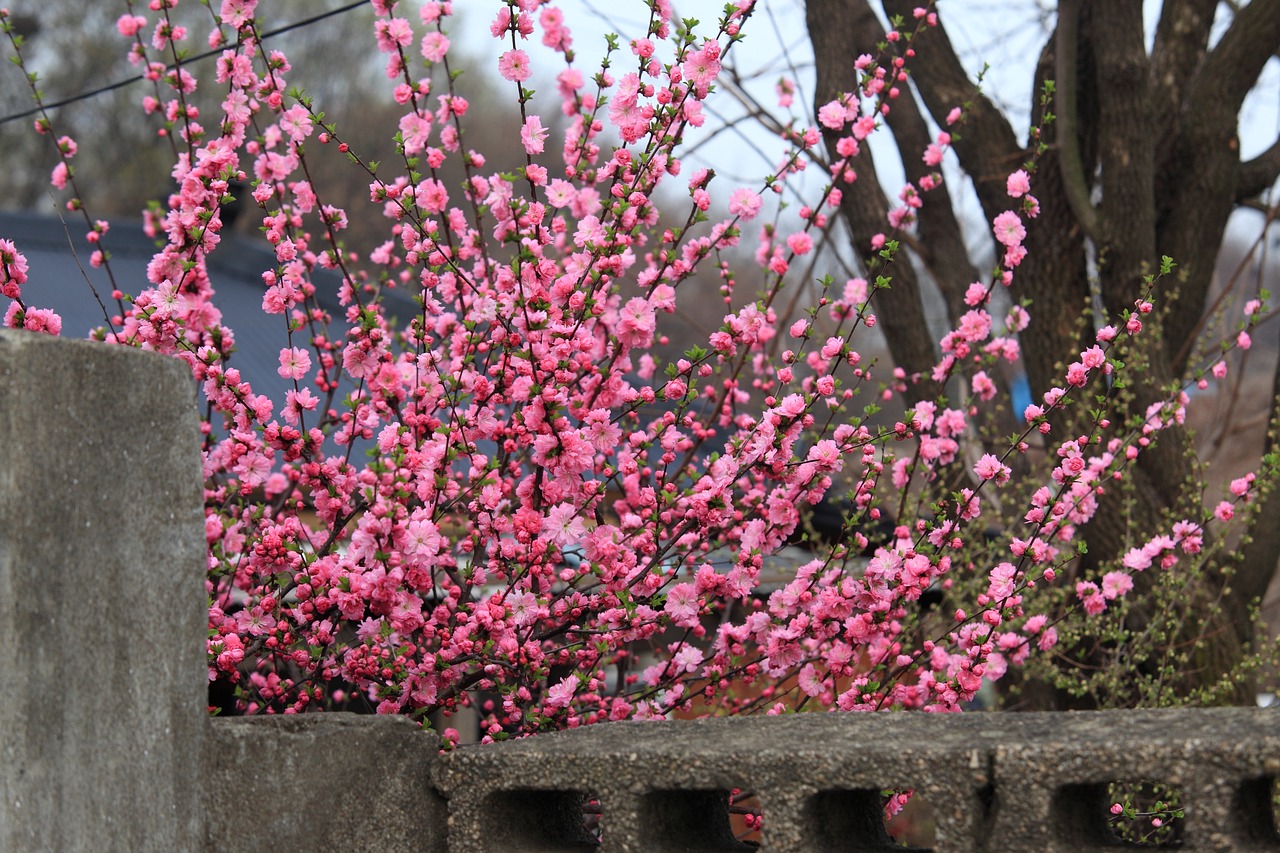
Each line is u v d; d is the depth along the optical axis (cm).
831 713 293
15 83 2811
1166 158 737
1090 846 228
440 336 442
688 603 399
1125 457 493
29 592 219
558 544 379
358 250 2392
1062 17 699
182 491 250
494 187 415
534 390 368
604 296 417
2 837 211
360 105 2848
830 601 404
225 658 363
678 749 259
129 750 235
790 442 397
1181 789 217
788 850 245
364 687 409
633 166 417
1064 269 715
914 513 499
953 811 233
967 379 701
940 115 739
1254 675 670
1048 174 723
